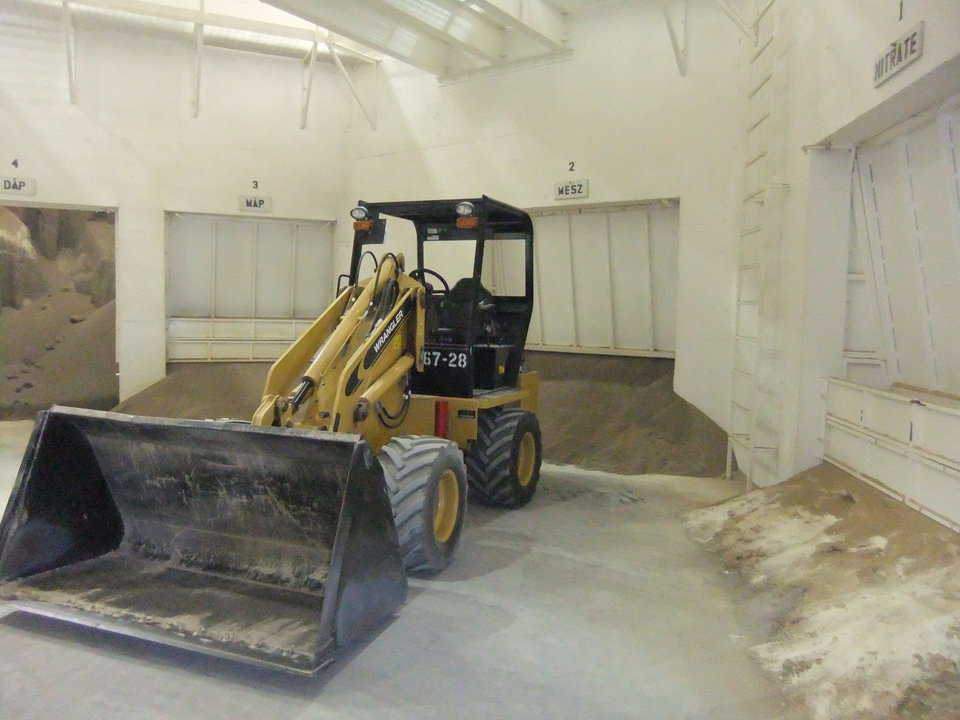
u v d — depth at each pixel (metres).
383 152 9.96
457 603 3.98
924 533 3.67
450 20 8.01
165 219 9.73
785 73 5.87
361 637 3.52
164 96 9.57
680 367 7.81
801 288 5.31
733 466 7.20
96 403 10.03
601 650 3.46
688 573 4.54
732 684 3.15
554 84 8.52
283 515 3.62
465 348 5.42
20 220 12.59
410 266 9.80
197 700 2.93
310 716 2.83
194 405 9.42
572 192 8.38
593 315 8.90
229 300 10.37
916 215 4.48
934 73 3.51
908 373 5.02
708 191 7.48
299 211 10.16
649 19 7.84
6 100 8.93
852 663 2.96
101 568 3.81
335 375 4.35
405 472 4.15
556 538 5.21
